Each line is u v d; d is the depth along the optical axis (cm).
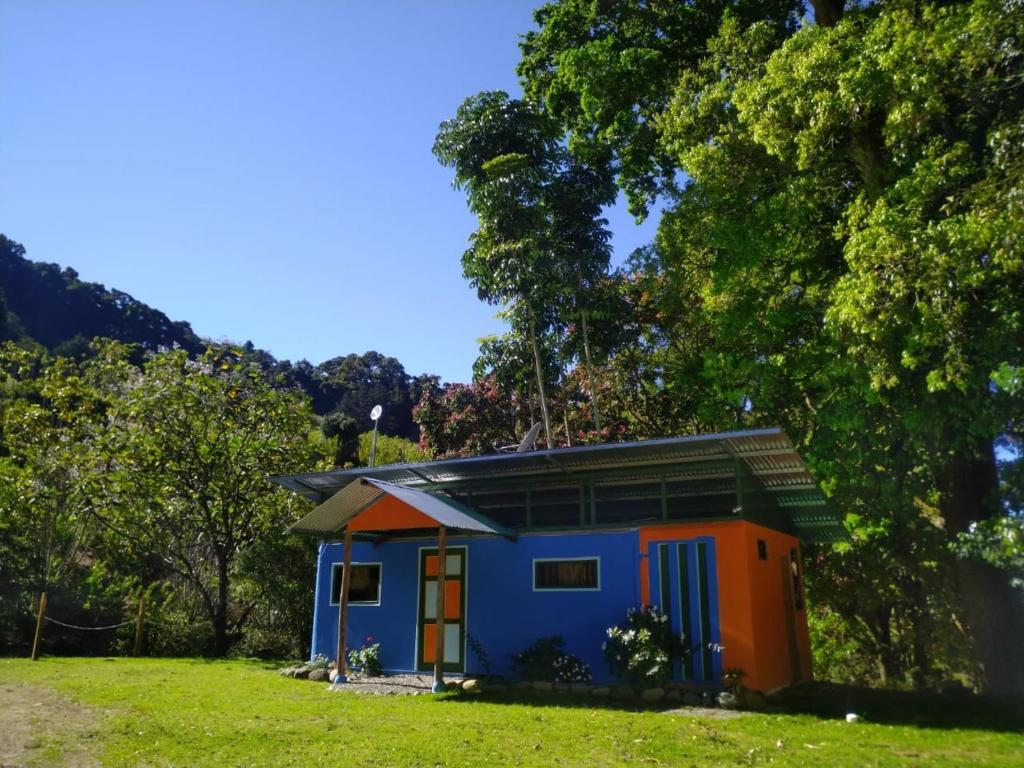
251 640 2166
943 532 1627
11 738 815
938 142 1262
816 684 1501
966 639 1756
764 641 1262
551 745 819
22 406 2492
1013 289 1176
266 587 2155
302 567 2208
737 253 1728
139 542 2298
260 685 1328
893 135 1260
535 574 1387
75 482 2303
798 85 1402
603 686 1220
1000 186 1105
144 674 1473
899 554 1783
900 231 1216
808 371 1747
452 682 1309
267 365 8088
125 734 852
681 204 1975
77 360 5991
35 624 2269
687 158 1780
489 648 1391
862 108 1339
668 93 2156
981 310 1198
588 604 1325
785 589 1492
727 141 1723
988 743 848
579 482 1432
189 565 2280
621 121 2208
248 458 2331
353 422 5619
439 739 840
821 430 1692
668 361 2617
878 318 1233
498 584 1417
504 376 2630
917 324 1230
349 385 8244
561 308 2566
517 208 2425
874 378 1306
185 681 1362
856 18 1467
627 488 1427
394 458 4162
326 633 1582
